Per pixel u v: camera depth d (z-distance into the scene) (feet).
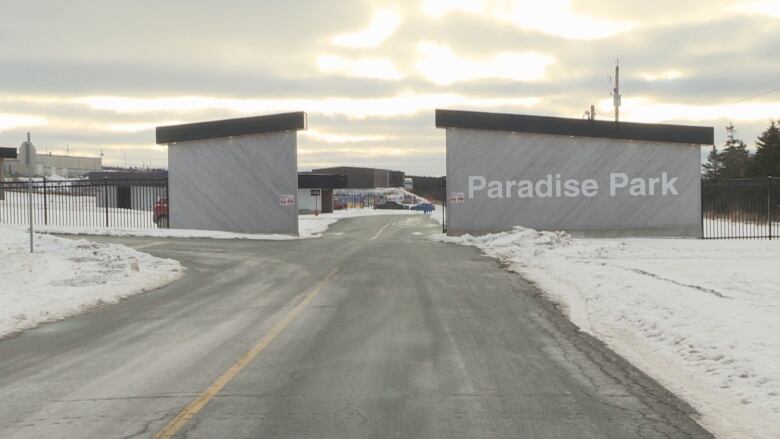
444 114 94.94
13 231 87.61
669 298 35.01
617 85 161.07
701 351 24.71
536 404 19.44
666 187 97.35
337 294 42.80
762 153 193.26
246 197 102.73
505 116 94.79
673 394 20.42
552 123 95.35
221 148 104.17
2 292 42.06
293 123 98.37
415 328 31.53
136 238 94.94
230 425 17.54
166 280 50.11
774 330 26.55
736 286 43.70
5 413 18.71
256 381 22.07
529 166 95.76
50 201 175.42
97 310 37.52
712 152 272.31
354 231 118.32
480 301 39.93
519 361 24.93
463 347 27.37
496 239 85.61
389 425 17.54
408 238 98.58
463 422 17.79
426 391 20.86
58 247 68.08
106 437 16.65
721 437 16.55
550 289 45.03
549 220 96.02
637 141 96.89
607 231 96.58
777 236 94.84
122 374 23.13
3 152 159.43
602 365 24.23
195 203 106.22
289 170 100.17
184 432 16.99
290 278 51.31
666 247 75.92
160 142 108.06
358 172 398.21
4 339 29.58
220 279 51.06
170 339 29.25
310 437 16.61
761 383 20.39
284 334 30.12
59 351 27.04
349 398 20.07
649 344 27.58
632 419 18.01
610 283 43.16
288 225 100.58
